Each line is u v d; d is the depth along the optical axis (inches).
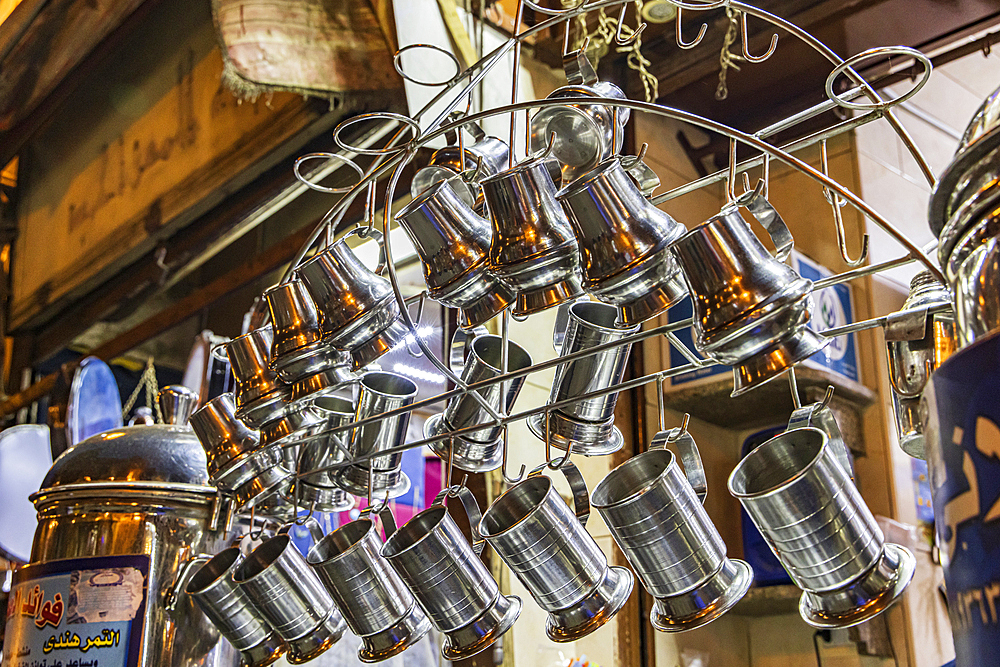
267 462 51.8
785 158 33.2
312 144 77.8
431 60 63.2
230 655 58.2
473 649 42.1
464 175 44.5
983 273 25.2
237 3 63.9
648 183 41.2
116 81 103.7
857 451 64.6
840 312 64.8
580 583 39.2
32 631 55.4
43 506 58.4
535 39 69.0
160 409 65.0
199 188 85.2
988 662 22.3
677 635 63.0
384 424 48.8
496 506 42.1
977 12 59.5
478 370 45.3
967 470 23.5
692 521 35.5
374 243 83.9
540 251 35.9
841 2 59.4
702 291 31.1
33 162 123.3
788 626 66.1
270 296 45.2
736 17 62.5
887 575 32.8
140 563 55.5
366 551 45.5
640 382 37.8
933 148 76.8
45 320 119.0
